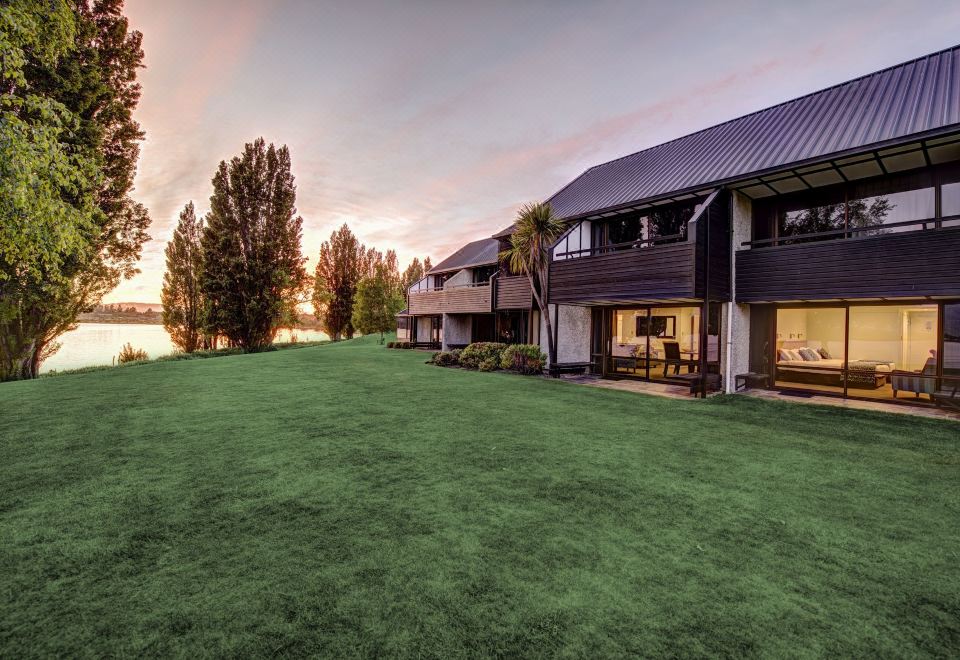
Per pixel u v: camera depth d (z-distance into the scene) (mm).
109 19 17484
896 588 2633
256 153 31828
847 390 10266
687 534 3320
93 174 6488
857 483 4488
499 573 2738
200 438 5992
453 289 22312
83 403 8555
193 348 36812
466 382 12000
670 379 12305
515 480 4469
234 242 30562
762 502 3971
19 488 4133
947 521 3607
